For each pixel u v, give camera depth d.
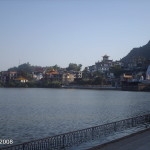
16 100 152.50
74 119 71.81
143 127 41.72
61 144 29.81
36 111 93.06
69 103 132.00
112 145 28.02
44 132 52.91
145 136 32.28
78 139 32.50
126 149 26.66
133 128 41.19
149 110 100.94
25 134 50.81
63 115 81.06
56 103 131.62
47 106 114.19
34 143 27.08
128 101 148.62
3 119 71.12
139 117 43.59
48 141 28.72
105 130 36.62
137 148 27.11
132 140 30.23
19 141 45.22
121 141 29.72
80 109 101.44
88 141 32.69
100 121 68.81
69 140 31.59
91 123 65.06
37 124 62.41
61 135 29.84
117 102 140.62
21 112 89.62
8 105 118.88
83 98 171.75
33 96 189.38
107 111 94.94
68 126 59.97
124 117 78.56
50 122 65.88
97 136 34.66
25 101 144.88
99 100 154.75
